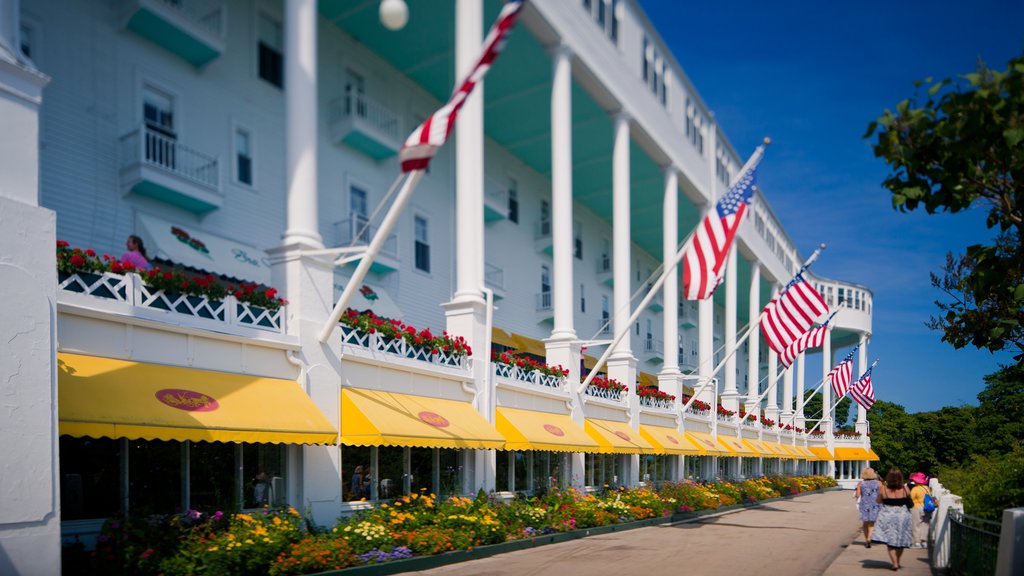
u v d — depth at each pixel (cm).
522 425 1708
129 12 1548
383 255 2147
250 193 1848
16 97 789
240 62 1864
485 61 939
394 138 2222
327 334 1224
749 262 4550
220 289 1084
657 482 2695
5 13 804
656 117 2925
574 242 3481
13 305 746
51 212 793
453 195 2600
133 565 841
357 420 1238
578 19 2334
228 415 984
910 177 677
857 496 1583
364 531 1139
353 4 2066
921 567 1227
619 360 2455
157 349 988
